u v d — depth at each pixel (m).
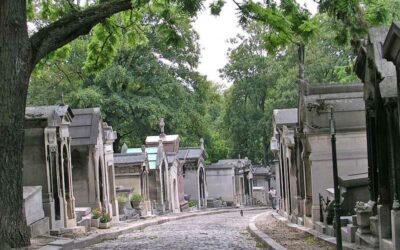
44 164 21.70
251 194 76.69
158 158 46.72
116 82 51.69
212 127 84.50
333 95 22.39
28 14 19.86
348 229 15.39
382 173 13.05
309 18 18.12
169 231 25.69
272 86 69.38
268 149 79.06
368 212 14.32
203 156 64.12
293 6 17.89
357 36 17.41
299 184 25.39
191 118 58.03
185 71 57.00
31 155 21.73
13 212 14.40
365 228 14.38
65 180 24.30
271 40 18.86
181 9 15.95
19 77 14.38
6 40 14.29
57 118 22.34
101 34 19.94
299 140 25.16
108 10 15.96
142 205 38.62
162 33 19.27
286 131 29.86
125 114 52.88
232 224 30.08
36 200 19.88
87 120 30.42
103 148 31.52
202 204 62.81
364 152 21.92
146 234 24.50
